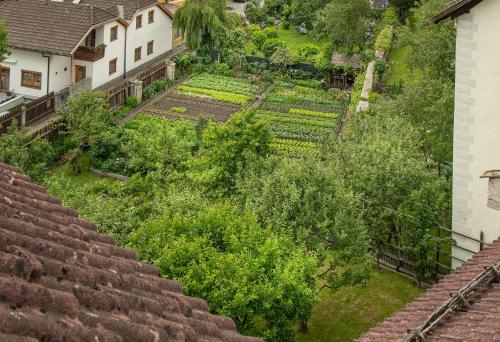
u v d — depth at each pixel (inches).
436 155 1475.1
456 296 655.8
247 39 3097.9
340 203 1088.2
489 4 1071.6
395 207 1274.6
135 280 368.5
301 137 2086.6
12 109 2108.8
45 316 280.4
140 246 936.3
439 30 1592.0
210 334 367.6
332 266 1102.4
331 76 2583.7
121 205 1130.7
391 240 1369.3
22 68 2233.0
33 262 305.9
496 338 554.6
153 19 2694.4
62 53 2171.5
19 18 2272.4
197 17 2687.0
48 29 2242.9
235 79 2608.3
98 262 365.7
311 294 889.5
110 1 2556.6
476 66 1106.1
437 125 1438.2
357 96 2370.8
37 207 413.7
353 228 1081.4
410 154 1326.3
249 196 1127.6
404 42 1723.7
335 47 2864.2
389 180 1256.2
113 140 1824.6
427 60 1563.7
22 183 447.2
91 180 1784.0
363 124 1514.5
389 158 1259.8
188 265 876.6
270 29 3097.9
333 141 1416.1
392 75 2610.7
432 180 1272.1
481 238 1178.0
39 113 2042.3
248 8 3346.5
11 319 261.0
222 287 856.9
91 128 1777.8
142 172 1688.0
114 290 340.5
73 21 2273.6
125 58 2534.5
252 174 1180.5
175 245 895.1
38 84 2236.7
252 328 892.0
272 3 3494.1
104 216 1074.7
